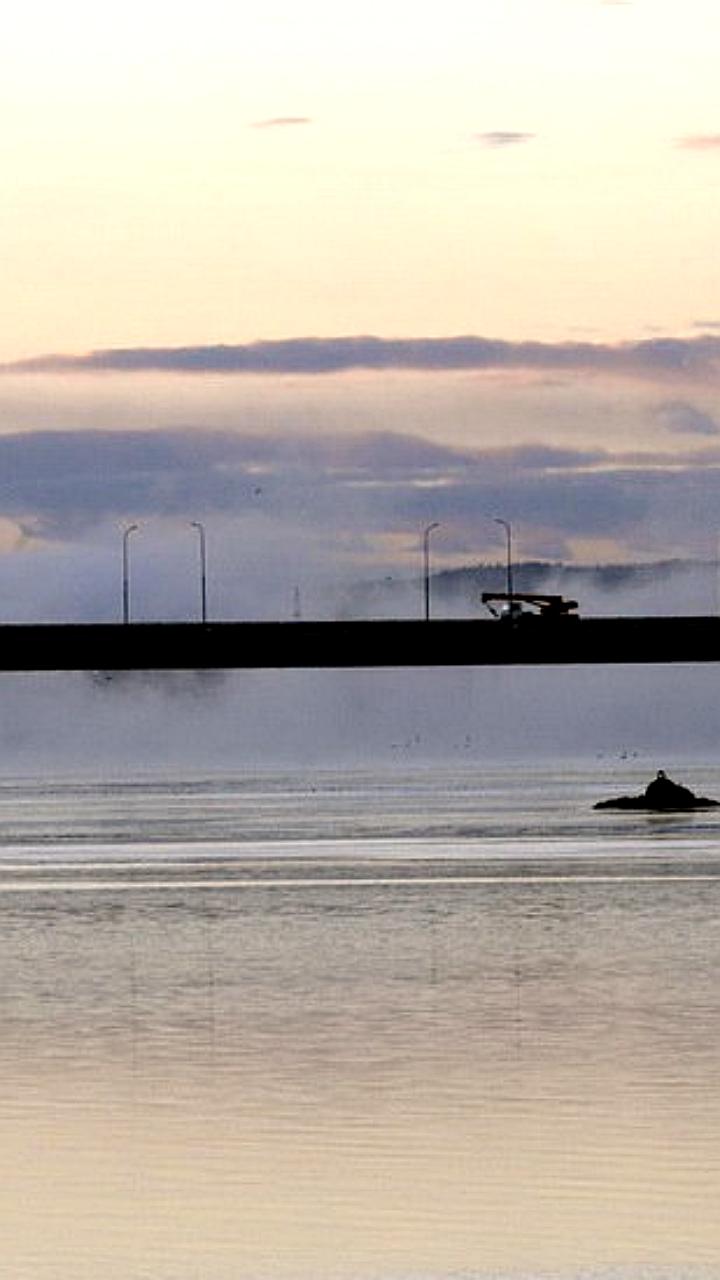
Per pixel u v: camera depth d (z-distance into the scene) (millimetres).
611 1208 113000
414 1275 102375
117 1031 170125
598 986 194250
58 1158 124938
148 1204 114875
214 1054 158500
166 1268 103938
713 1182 117750
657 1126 131250
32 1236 109188
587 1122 132500
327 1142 128250
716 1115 134375
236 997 189625
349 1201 114875
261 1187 117875
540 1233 108688
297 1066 152750
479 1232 109062
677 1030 167250
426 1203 114250
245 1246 107438
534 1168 121125
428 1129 131250
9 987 197750
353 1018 175875
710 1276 102000
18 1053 159500
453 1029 169125
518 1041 162750
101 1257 105812
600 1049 158625
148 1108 138375
